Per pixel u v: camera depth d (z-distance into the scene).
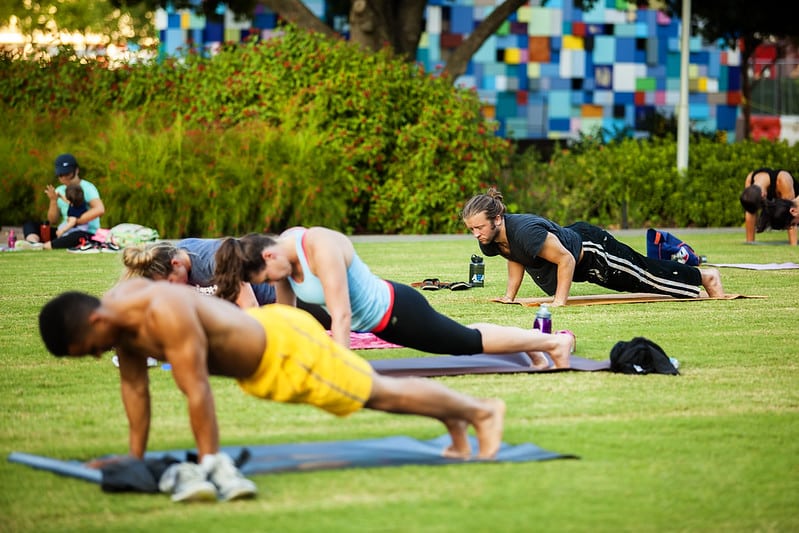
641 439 7.61
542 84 43.94
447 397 6.88
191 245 10.40
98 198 23.91
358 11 34.19
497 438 7.05
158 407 8.64
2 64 31.84
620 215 31.83
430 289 16.69
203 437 6.38
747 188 25.00
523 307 14.39
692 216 31.98
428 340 9.40
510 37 43.66
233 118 29.81
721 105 45.50
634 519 5.91
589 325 12.85
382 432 7.88
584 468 6.88
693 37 42.56
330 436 7.77
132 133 27.62
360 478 6.62
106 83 31.08
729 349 11.27
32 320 13.57
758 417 8.29
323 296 9.07
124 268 9.45
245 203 26.98
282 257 8.53
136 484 6.32
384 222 30.20
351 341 11.72
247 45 31.00
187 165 26.78
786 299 15.30
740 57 45.62
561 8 43.66
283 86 29.92
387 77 30.09
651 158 32.31
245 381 6.57
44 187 27.73
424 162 29.66
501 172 32.12
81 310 6.27
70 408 8.72
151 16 47.47
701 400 8.85
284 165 27.53
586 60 44.03
